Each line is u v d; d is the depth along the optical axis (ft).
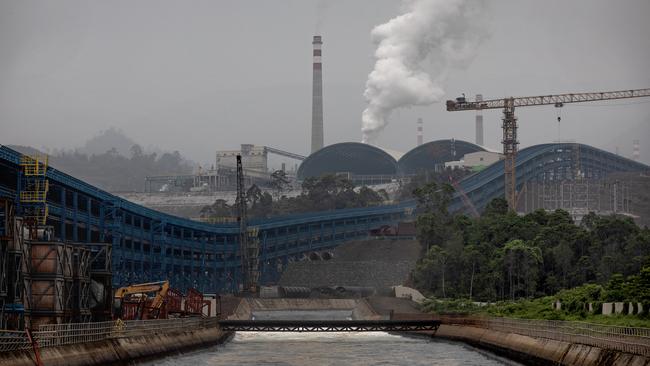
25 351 577.02
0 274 645.10
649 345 622.13
